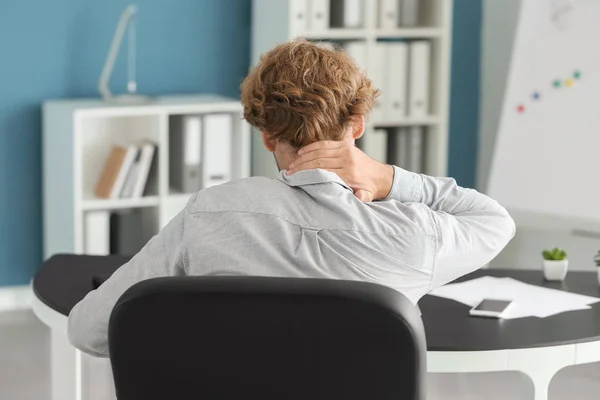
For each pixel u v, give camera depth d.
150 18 4.97
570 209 4.61
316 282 1.47
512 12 5.34
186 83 5.10
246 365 1.51
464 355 2.01
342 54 1.73
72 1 4.82
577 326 2.17
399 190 1.86
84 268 2.67
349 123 1.74
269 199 1.65
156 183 4.76
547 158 4.69
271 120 1.71
